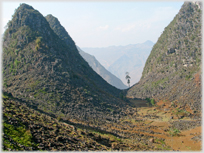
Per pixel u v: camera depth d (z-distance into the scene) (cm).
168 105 13788
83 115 9619
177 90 15125
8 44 13788
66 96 10712
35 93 10156
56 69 12300
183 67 16875
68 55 16188
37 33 13988
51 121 6244
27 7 15975
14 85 10838
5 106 5744
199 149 7019
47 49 13312
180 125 10044
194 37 17888
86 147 4931
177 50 18925
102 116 10462
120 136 7806
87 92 12362
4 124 4262
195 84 14162
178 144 7781
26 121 5069
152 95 17050
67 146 4550
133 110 13475
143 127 10069
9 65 12469
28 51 12794
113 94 17775
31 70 11825
